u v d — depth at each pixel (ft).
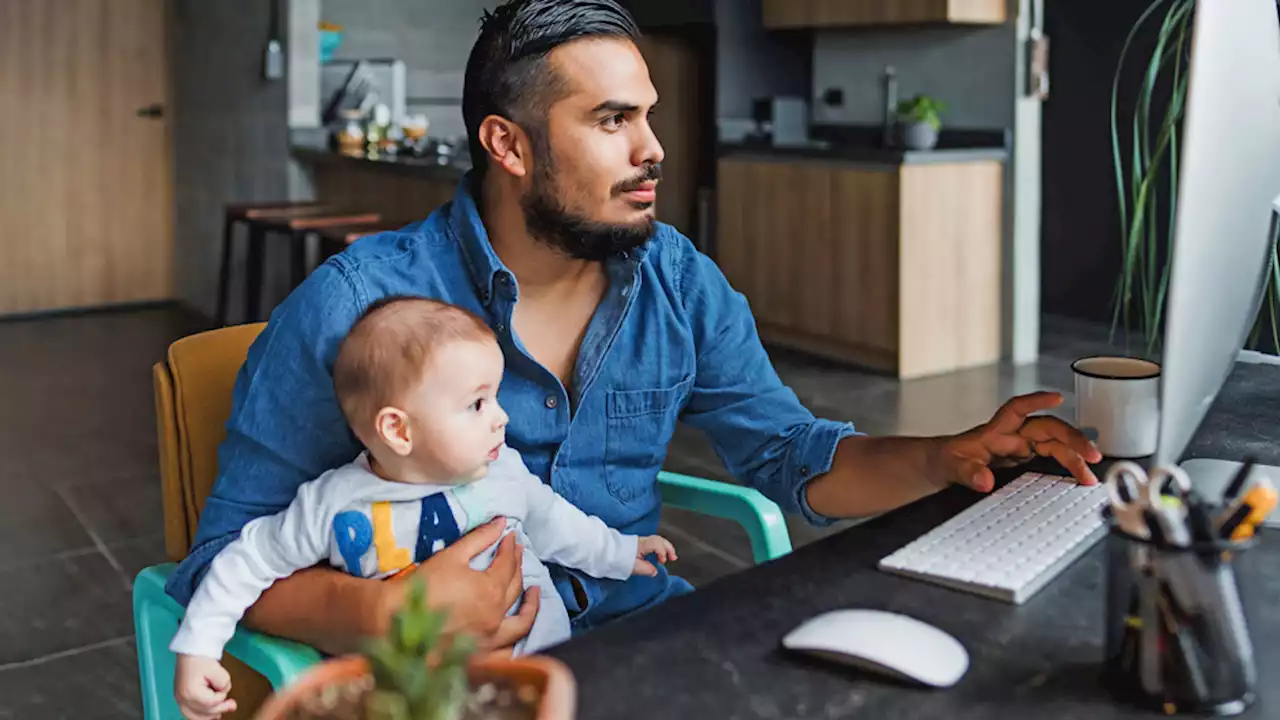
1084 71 20.12
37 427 14.52
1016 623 2.91
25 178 22.17
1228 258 3.02
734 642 2.82
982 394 15.89
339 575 3.64
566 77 3.85
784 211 18.56
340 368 3.84
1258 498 2.46
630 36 3.98
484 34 4.03
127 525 11.05
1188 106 2.67
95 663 8.32
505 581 3.67
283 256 20.04
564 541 4.25
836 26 19.88
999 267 17.72
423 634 1.87
